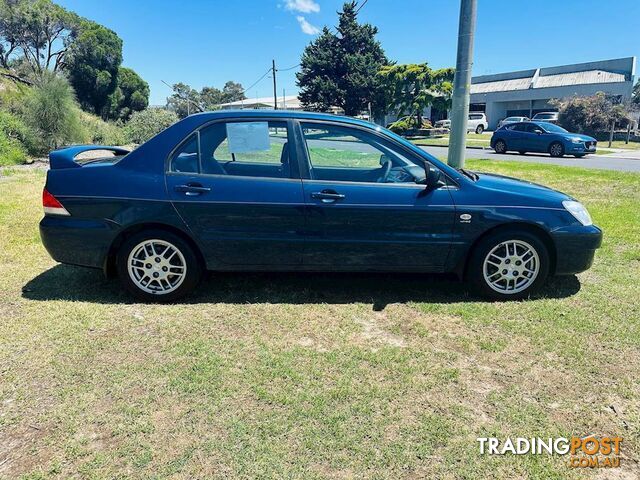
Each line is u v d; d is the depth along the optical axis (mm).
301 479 2098
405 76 34906
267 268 3982
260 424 2451
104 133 23828
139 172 3824
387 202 3814
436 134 37031
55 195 3846
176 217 3799
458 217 3854
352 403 2635
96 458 2203
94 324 3541
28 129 16609
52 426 2414
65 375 2865
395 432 2406
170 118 28609
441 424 2467
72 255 3906
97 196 3795
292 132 3920
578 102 30547
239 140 3893
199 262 4000
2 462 2170
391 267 3980
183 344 3264
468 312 3811
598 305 3938
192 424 2445
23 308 3789
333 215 3811
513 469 2178
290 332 3463
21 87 24312
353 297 4105
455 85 7980
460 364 3045
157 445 2291
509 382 2850
